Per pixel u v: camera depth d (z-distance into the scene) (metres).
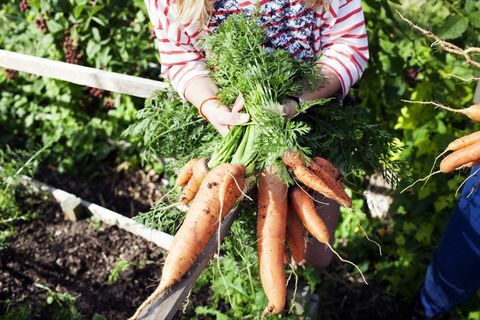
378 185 3.25
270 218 1.70
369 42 2.83
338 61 1.88
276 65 1.73
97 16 3.47
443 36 2.49
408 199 3.03
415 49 2.92
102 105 3.88
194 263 1.64
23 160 3.88
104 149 3.85
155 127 2.25
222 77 1.86
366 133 2.00
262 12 1.78
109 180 3.80
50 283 3.05
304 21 1.81
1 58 2.97
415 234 3.07
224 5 1.79
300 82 1.81
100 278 3.09
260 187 1.72
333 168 1.82
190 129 2.15
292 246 1.88
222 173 1.63
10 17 3.76
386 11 2.66
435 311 2.80
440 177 2.86
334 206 2.25
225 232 1.72
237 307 2.61
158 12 1.83
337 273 3.21
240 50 1.74
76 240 3.31
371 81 2.95
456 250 2.43
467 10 2.52
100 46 3.44
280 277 1.69
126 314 2.91
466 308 2.82
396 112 3.10
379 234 3.22
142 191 3.71
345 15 1.85
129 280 3.07
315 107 1.90
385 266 3.08
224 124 1.78
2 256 3.19
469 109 1.82
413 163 2.94
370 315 3.02
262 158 1.67
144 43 3.56
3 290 2.99
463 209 2.32
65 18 3.55
